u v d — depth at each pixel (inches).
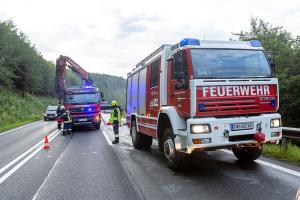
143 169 330.3
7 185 286.2
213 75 279.4
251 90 283.3
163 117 339.3
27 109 1888.5
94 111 846.5
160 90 341.4
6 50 2208.4
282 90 756.0
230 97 276.2
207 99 270.5
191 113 270.7
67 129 746.2
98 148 498.9
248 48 299.7
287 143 384.8
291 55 817.5
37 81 2733.8
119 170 329.7
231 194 232.2
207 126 267.1
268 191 234.4
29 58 2603.3
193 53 283.0
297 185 245.6
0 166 378.6
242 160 342.3
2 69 2117.4
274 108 290.4
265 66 297.1
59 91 955.3
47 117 1526.8
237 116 279.3
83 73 1099.9
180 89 292.2
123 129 856.3
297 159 329.1
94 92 859.4
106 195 244.2
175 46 311.4
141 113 435.5
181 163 305.7
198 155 392.2
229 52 292.2
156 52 367.9
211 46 288.5
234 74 284.0
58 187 272.5
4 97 1769.2
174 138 304.7
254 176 277.7
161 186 262.5
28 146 560.4
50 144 573.6
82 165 363.6
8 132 898.1
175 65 299.7
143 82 425.7
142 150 467.2
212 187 252.7
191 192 242.1
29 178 309.4
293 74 803.4
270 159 341.7
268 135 282.2
